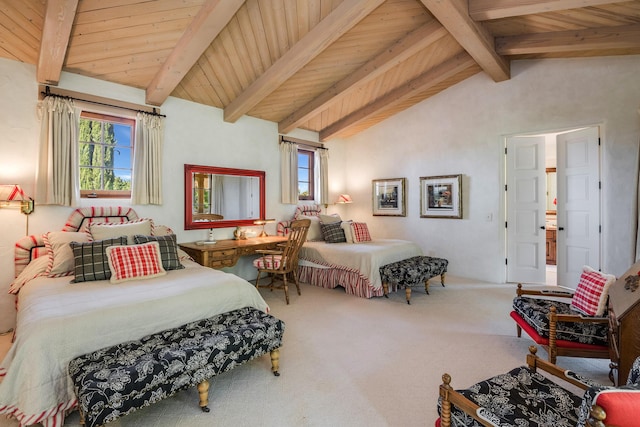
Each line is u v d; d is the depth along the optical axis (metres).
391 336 2.85
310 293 4.24
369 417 1.78
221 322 2.17
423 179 5.48
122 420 1.76
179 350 1.75
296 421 1.75
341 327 3.06
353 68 4.17
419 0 3.16
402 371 2.26
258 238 4.67
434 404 1.88
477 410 1.13
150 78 3.54
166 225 3.93
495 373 2.23
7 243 2.92
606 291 2.20
